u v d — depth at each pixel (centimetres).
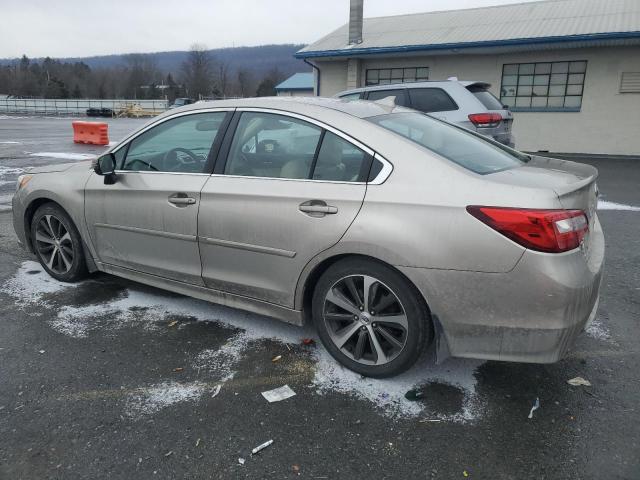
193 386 297
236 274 339
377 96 923
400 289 279
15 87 9688
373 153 290
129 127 3103
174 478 229
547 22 1547
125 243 396
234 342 349
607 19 1458
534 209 246
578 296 251
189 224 351
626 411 275
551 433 258
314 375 309
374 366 299
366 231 278
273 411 275
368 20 2055
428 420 268
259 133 334
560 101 1548
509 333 259
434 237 263
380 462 238
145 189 372
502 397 288
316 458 241
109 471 233
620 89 1461
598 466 236
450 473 232
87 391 292
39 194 440
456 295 263
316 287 312
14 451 245
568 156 1496
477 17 1775
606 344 348
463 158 297
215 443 251
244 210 323
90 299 419
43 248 461
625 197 863
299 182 308
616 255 540
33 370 313
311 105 326
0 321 378
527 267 248
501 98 1623
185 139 366
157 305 409
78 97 10112
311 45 1886
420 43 1617
